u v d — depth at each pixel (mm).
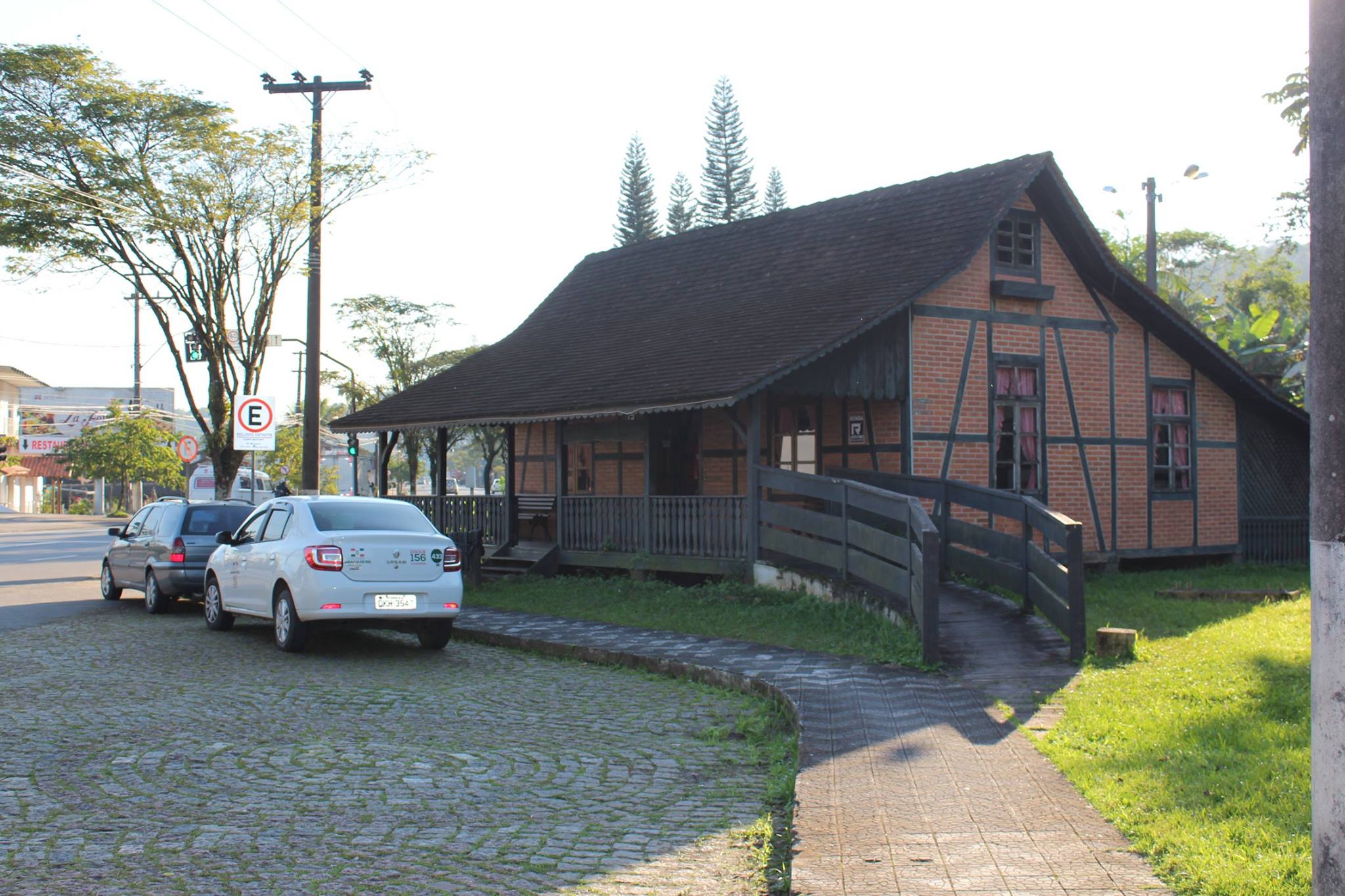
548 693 10617
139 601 18781
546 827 6316
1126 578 18734
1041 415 18984
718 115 55969
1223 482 21328
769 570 15781
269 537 13781
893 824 5926
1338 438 3695
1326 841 3682
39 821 6316
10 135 20078
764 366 15711
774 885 5387
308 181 22172
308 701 9930
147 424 59625
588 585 17797
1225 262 63531
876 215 20109
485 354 24219
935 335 17812
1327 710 3691
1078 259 19516
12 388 65750
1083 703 8938
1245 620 13172
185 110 21125
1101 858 5359
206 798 6820
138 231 21266
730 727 9164
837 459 18469
